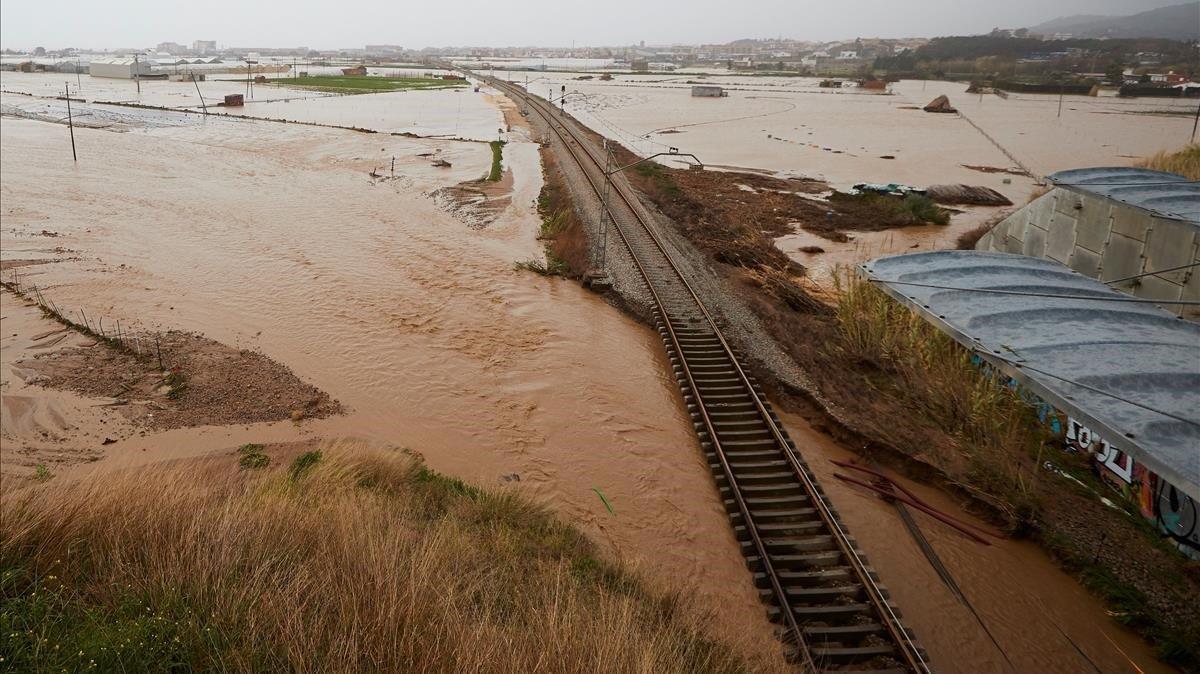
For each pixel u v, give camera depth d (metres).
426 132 64.94
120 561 6.69
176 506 8.18
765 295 23.80
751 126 81.25
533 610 7.26
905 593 10.95
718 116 92.38
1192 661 9.55
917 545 12.06
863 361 18.23
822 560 11.12
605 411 16.67
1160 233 16.22
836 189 46.22
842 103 115.50
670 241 29.45
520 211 36.09
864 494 13.49
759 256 28.27
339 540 7.89
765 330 20.39
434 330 20.77
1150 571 10.99
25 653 5.25
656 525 12.57
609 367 18.97
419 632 6.09
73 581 6.50
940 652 9.86
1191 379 10.11
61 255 25.61
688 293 23.06
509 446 15.09
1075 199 19.44
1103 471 13.17
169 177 40.59
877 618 9.95
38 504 7.46
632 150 61.03
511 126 71.62
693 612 9.47
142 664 5.30
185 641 5.63
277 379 17.23
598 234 28.95
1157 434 8.74
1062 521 12.20
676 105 108.00
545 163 49.84
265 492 10.18
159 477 10.80
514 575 8.71
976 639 10.12
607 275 25.09
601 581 9.60
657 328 21.12
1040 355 11.14
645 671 6.12
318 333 20.09
